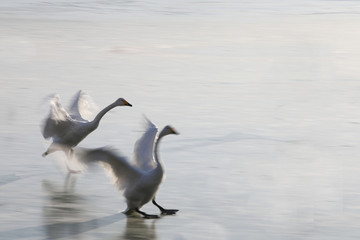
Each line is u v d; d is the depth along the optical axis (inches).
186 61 1081.4
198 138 606.2
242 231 388.2
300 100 799.1
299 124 670.5
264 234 384.5
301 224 399.2
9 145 569.6
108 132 625.6
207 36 1363.2
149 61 1073.5
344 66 1058.7
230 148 571.5
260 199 443.8
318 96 824.3
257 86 887.1
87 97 530.6
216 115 706.8
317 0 2091.5
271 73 988.6
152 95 810.8
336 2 2046.0
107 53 1145.4
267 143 591.5
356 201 442.3
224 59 1108.5
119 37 1325.0
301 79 943.7
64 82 888.9
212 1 2010.3
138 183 395.5
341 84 908.0
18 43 1227.9
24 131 619.8
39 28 1424.7
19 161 523.8
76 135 489.4
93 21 1557.6
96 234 381.4
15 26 1445.6
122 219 406.0
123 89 846.5
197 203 436.1
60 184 472.4
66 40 1275.8
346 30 1487.5
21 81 888.3
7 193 449.1
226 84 898.7
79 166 409.4
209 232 386.0
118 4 1894.7
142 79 921.5
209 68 1022.4
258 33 1421.0
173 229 390.3
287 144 589.3
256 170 508.4
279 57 1139.9
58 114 483.2
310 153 558.3
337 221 406.9
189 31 1429.6
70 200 439.8
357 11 1843.0
